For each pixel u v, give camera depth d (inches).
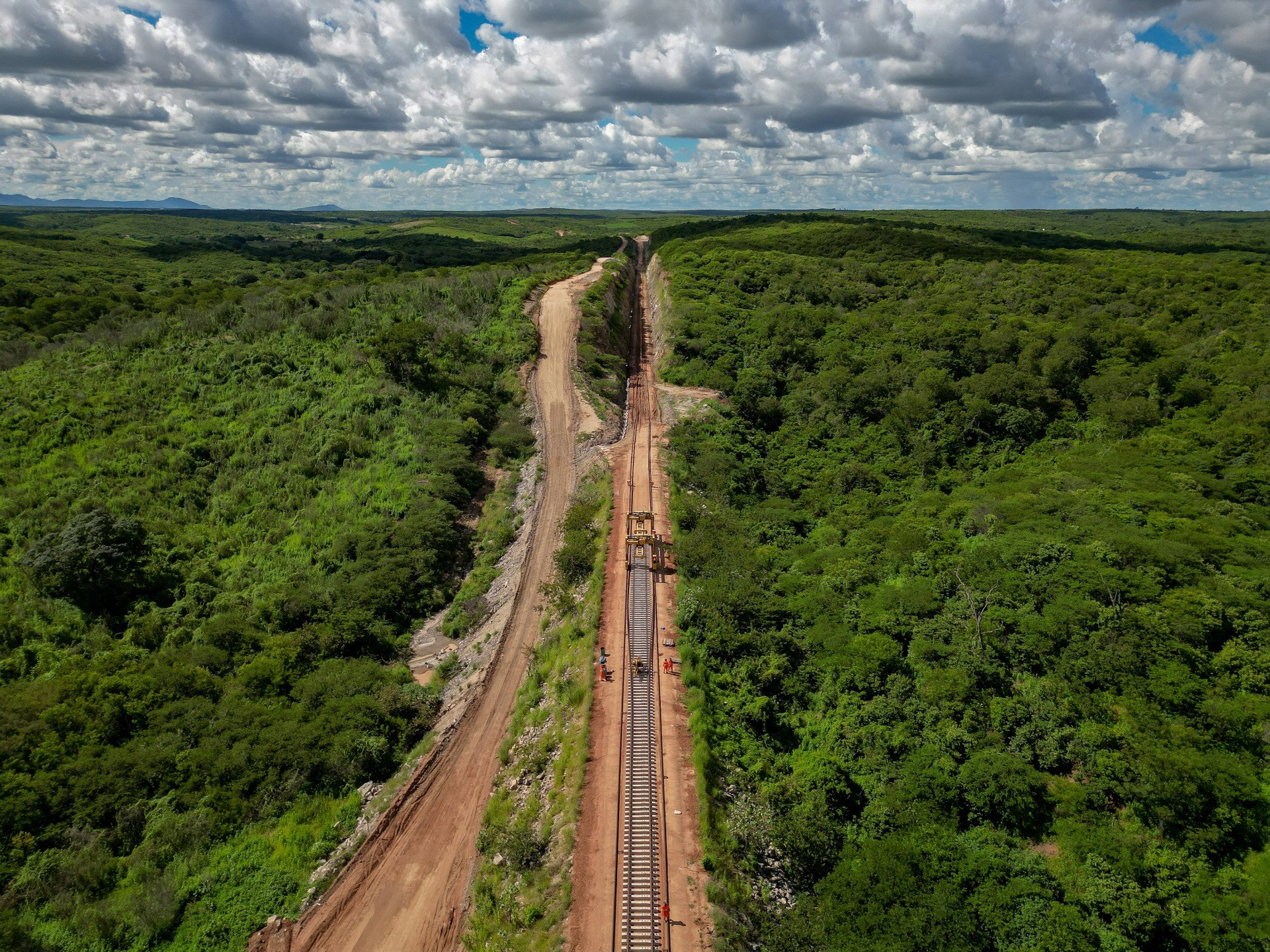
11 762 1202.6
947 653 1386.6
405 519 2101.4
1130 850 1064.2
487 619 1786.4
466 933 1010.7
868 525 2020.2
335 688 1512.1
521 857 1047.6
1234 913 987.9
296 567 1926.7
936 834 1082.7
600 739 1199.6
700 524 1865.2
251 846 1159.0
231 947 1005.2
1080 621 1391.5
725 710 1290.6
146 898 1034.7
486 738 1393.9
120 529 1811.0
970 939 946.1
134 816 1170.0
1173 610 1398.9
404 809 1238.3
